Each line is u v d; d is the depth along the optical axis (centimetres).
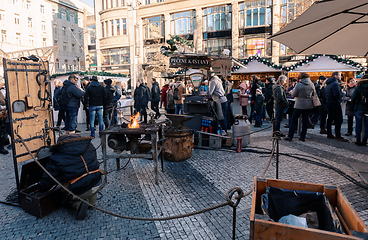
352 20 253
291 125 702
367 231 146
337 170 458
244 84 1093
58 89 823
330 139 721
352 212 168
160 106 1736
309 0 1723
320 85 829
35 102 380
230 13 2742
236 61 895
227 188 393
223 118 670
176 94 1060
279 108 741
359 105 636
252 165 498
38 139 384
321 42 291
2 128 610
